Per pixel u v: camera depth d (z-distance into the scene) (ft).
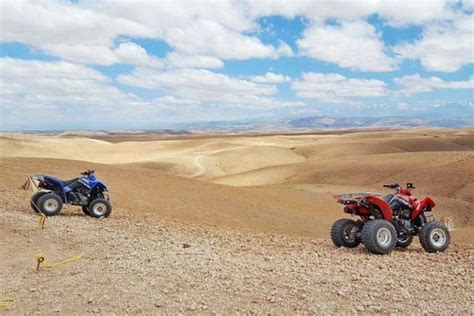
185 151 513.45
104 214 53.52
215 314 21.06
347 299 23.11
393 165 236.22
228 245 37.17
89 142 569.64
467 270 29.48
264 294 23.65
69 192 53.36
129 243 36.11
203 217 71.51
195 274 26.99
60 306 22.21
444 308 21.90
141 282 25.54
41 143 506.89
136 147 545.44
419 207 37.68
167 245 35.63
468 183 174.60
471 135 564.30
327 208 100.68
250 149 458.50
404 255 34.83
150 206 75.82
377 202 36.52
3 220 45.78
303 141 608.60
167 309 21.66
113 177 101.81
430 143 488.85
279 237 45.24
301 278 26.58
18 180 84.23
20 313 21.47
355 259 32.58
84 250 33.65
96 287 24.81
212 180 279.28
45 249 34.01
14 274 27.50
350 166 250.98
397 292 24.30
